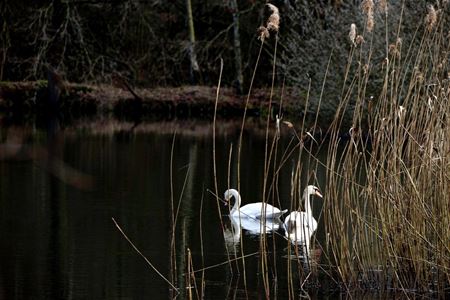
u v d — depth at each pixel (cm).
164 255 1034
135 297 849
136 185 1589
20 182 1620
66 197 1455
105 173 1742
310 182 1609
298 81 2473
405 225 860
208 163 1902
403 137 852
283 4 3180
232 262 996
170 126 2827
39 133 2458
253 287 887
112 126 2811
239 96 3234
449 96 841
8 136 2288
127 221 1242
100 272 955
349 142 876
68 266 981
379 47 2003
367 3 830
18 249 1064
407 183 867
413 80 867
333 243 970
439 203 847
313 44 2434
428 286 862
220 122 2967
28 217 1275
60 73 3216
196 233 1162
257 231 1197
